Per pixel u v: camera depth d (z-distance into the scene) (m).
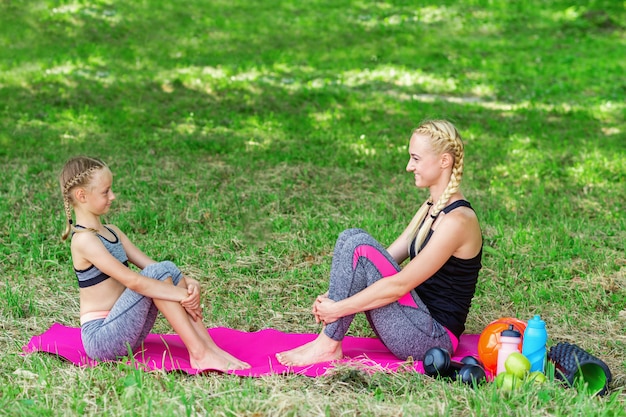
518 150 9.88
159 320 4.96
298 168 8.68
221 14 17.89
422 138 4.08
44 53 14.40
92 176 4.01
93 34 15.71
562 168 9.12
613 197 8.03
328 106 12.23
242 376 3.86
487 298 5.42
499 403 3.45
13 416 3.40
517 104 12.84
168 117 11.34
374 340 4.53
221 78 13.58
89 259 4.00
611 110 12.48
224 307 5.26
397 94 13.24
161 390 3.63
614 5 19.34
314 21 17.84
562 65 15.56
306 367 3.96
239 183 8.16
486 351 3.98
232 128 10.87
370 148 9.84
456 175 4.07
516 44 17.16
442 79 14.27
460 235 3.97
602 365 3.70
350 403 3.51
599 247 6.39
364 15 18.39
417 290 4.20
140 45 15.47
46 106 11.38
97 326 4.02
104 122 10.88
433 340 4.03
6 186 7.73
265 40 16.47
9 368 3.96
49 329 4.55
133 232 6.79
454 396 3.55
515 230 6.80
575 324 4.95
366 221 6.95
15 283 5.48
